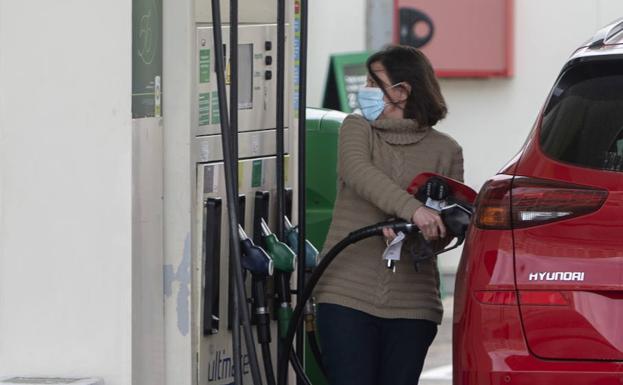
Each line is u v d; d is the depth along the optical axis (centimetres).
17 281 1305
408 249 1365
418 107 1373
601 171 1158
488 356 1170
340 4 3394
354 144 1357
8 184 1302
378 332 1373
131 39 1275
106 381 1295
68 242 1295
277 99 1449
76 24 1282
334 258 1357
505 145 3412
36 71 1293
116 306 1290
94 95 1284
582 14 3356
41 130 1295
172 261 1354
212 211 1387
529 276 1162
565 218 1159
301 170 1445
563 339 1145
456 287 1252
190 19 1337
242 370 1471
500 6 3369
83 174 1290
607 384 1127
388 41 3359
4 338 1309
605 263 1138
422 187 1323
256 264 1380
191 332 1359
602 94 1196
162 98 1344
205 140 1395
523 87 3394
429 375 2384
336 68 3120
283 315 1452
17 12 1291
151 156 1325
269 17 1556
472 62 3384
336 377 1357
